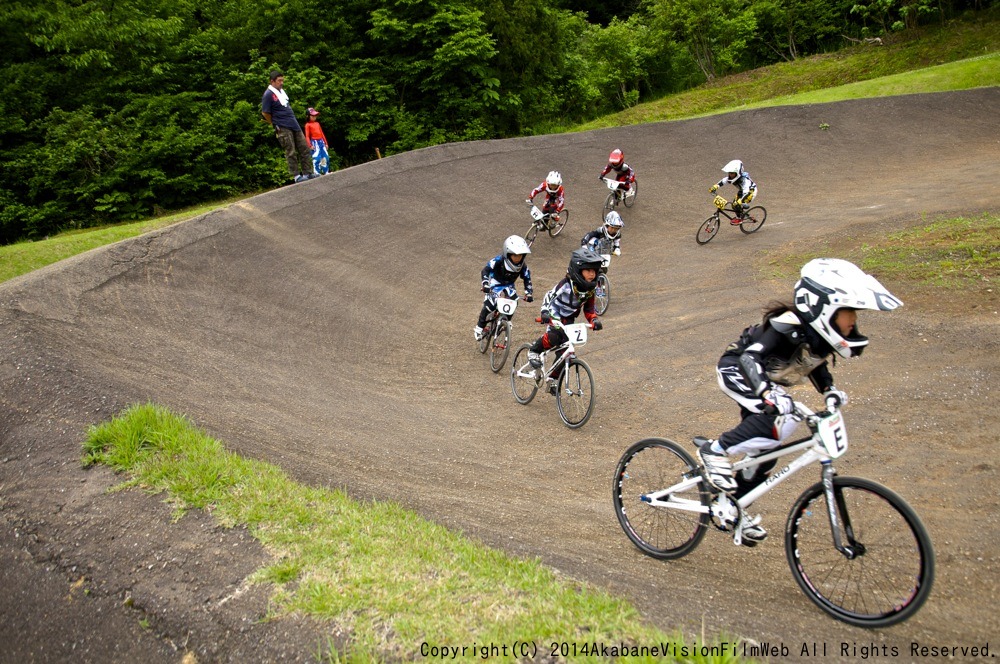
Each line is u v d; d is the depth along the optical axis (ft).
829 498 11.82
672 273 43.70
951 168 64.44
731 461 13.89
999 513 14.89
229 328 30.35
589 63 114.83
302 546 12.99
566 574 13.01
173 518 14.03
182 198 65.31
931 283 28.60
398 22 74.33
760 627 11.39
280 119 48.11
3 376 19.43
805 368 12.75
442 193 55.16
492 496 18.48
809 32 120.16
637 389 25.68
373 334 34.78
